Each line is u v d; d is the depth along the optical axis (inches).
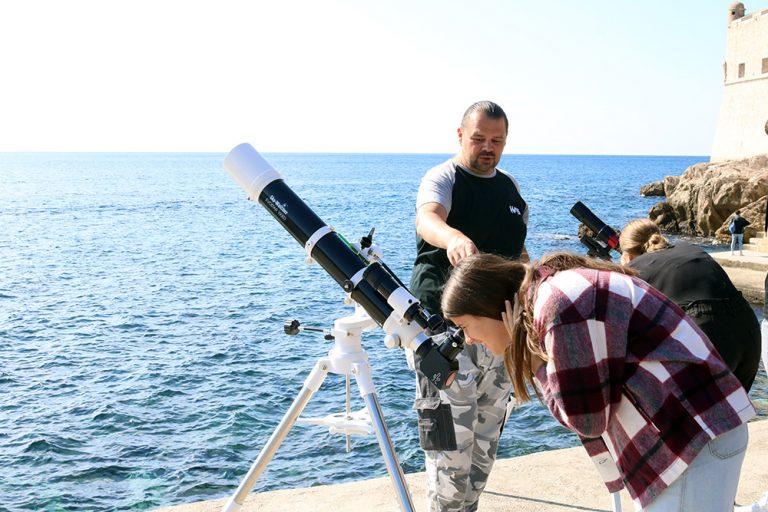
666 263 130.7
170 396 488.4
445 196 132.0
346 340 110.7
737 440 77.7
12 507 324.8
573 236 1659.7
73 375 549.0
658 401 76.6
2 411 465.4
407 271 1083.9
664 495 78.5
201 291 938.7
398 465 106.0
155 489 340.5
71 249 1451.8
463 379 121.1
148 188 4330.7
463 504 129.7
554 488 158.9
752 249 1027.9
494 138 132.3
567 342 75.8
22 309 828.0
